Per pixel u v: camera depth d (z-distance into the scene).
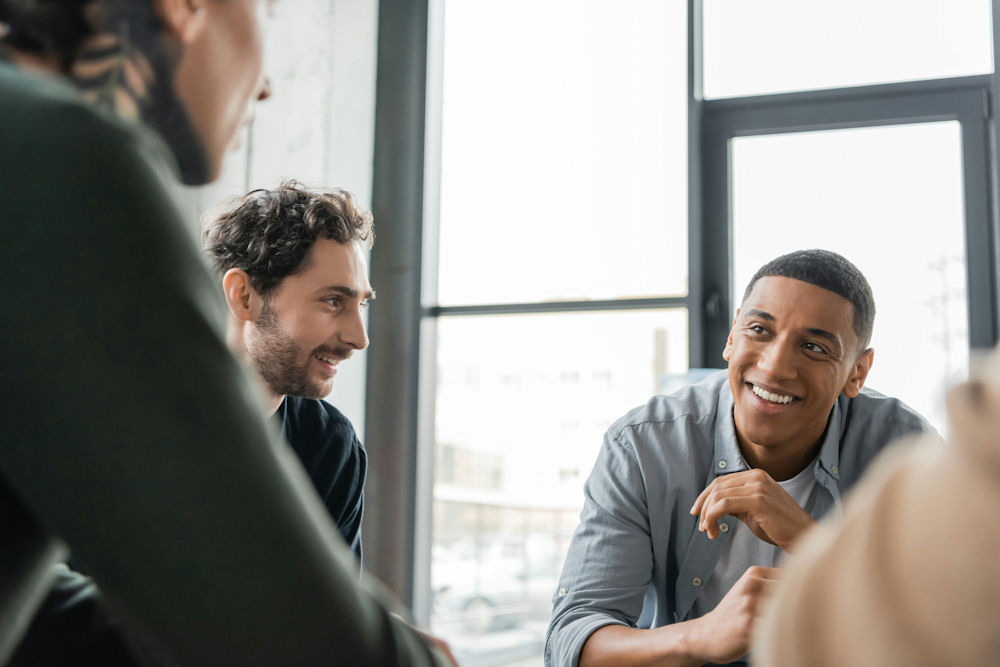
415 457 3.04
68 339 0.30
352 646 0.35
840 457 1.50
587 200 3.03
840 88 2.80
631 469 1.50
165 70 0.37
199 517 0.31
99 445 0.30
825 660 0.23
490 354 3.09
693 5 2.95
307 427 1.44
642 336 2.92
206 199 2.60
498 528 3.03
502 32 3.20
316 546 0.34
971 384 0.22
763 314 1.35
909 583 0.22
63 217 0.31
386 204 3.13
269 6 0.41
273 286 1.36
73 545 0.32
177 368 0.31
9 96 0.32
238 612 0.32
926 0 2.76
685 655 1.18
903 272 2.69
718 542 1.44
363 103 3.17
